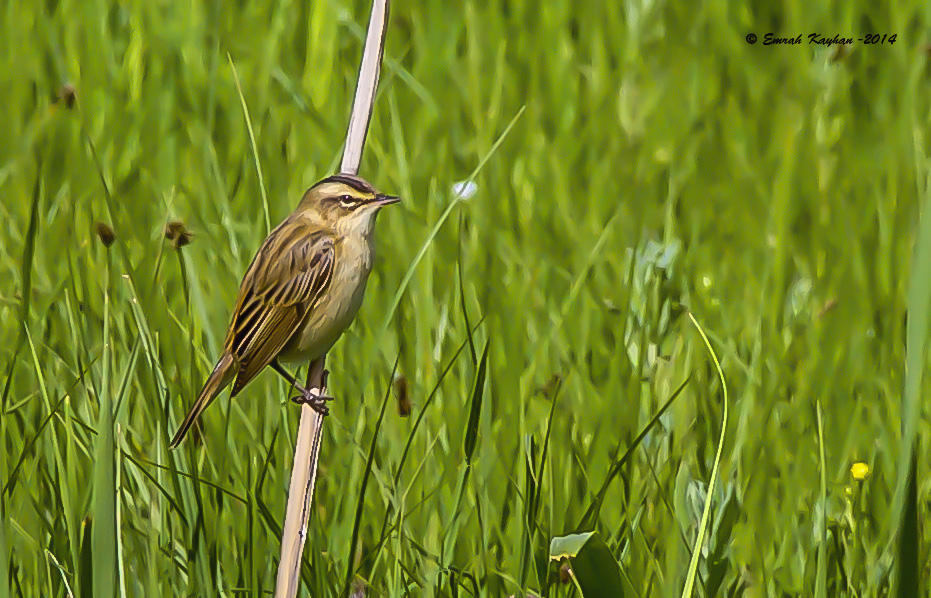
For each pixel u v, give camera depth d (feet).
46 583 24.50
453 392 31.94
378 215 41.16
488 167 45.29
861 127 48.91
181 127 47.73
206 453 27.07
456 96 50.96
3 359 31.99
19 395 31.32
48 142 45.98
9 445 28.58
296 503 22.35
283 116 48.32
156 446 26.91
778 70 53.67
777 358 34.53
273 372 31.89
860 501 29.07
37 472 27.12
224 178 42.65
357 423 29.68
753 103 51.49
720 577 24.82
